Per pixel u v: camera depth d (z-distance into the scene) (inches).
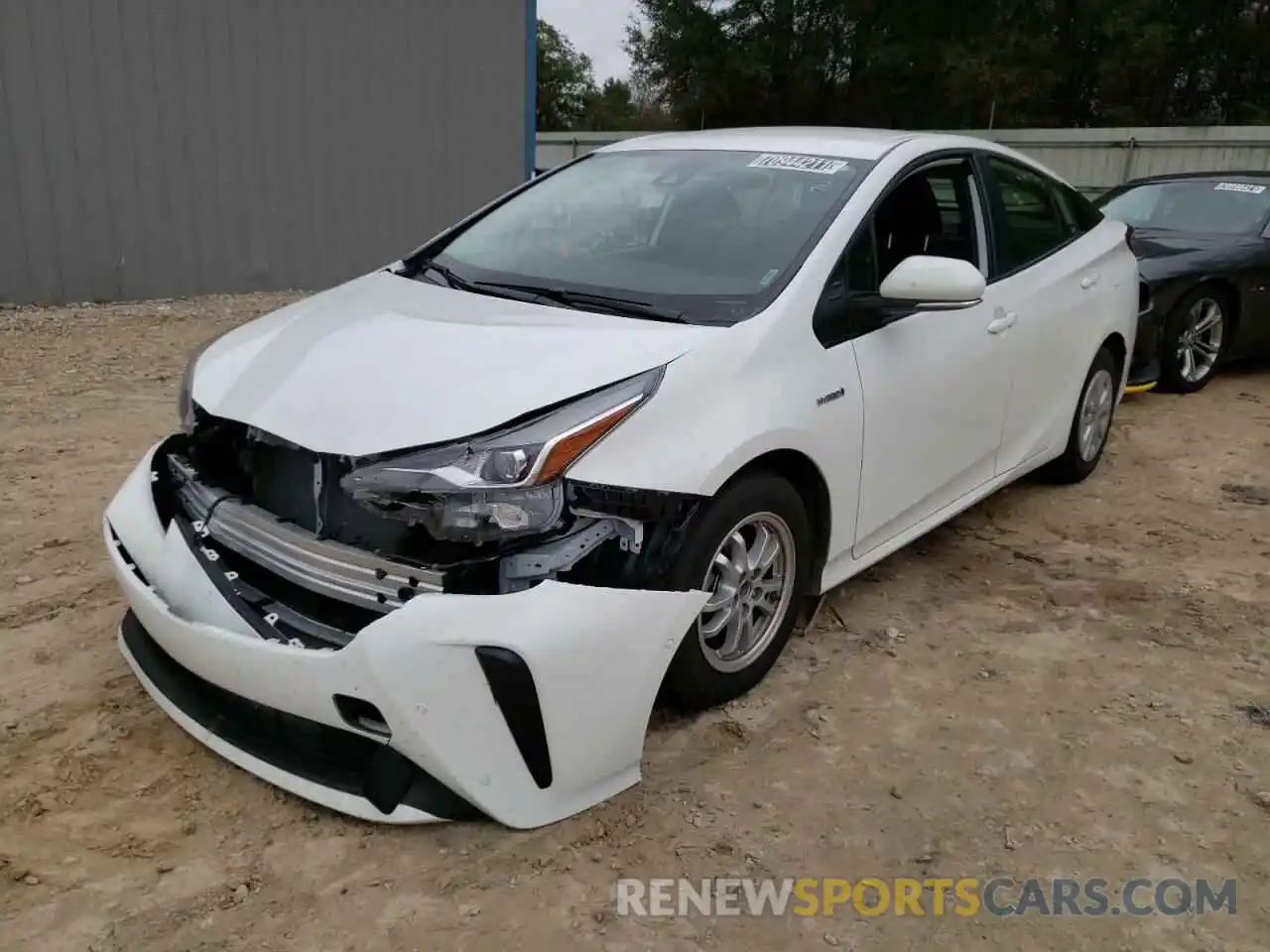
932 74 1316.4
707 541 114.1
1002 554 183.8
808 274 131.7
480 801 102.0
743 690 131.5
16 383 269.1
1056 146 896.9
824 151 154.3
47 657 137.3
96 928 94.6
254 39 418.3
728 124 1444.4
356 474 102.5
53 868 101.3
